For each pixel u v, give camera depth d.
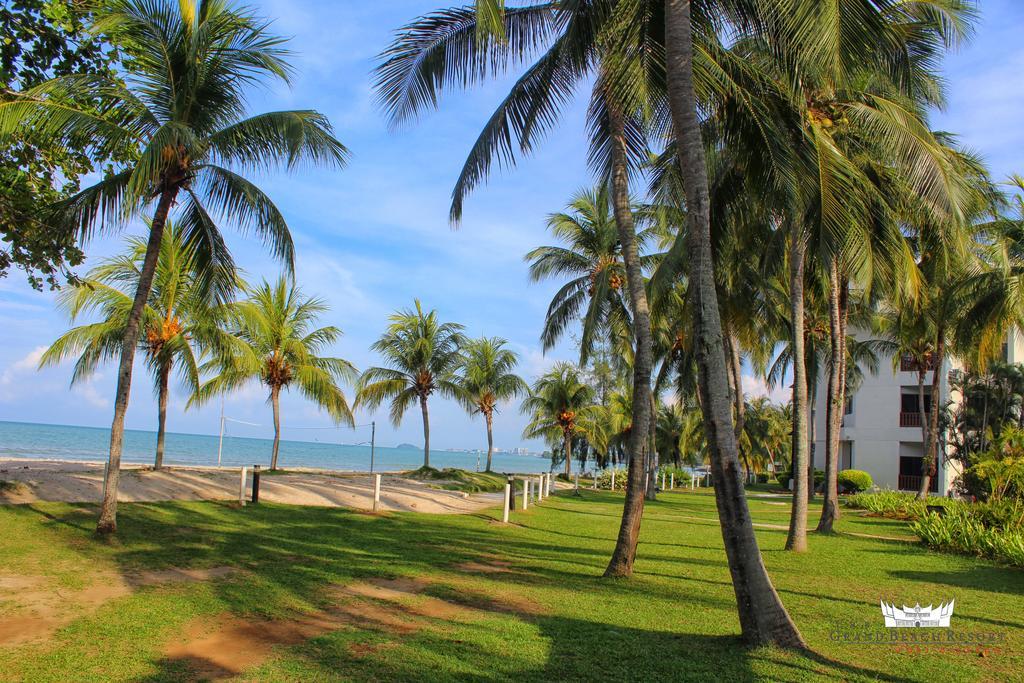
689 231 6.80
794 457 13.84
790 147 9.54
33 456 37.34
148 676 5.00
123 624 6.33
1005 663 5.97
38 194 10.17
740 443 51.88
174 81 11.50
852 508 28.58
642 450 9.88
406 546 11.78
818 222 10.62
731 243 14.75
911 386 40.78
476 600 7.94
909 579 10.39
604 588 8.82
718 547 13.57
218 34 11.44
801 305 13.91
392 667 5.34
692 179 6.82
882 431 40.94
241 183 11.77
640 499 9.83
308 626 6.57
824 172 10.40
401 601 7.75
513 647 6.01
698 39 9.10
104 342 18.28
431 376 34.19
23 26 8.52
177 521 12.41
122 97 10.54
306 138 11.60
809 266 17.45
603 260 24.67
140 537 10.69
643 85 8.59
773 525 20.09
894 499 25.48
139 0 10.68
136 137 10.94
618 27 8.17
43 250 9.30
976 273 19.70
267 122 11.24
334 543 11.58
